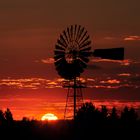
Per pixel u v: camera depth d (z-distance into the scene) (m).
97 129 84.00
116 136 81.94
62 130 85.31
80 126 85.81
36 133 84.56
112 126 84.88
